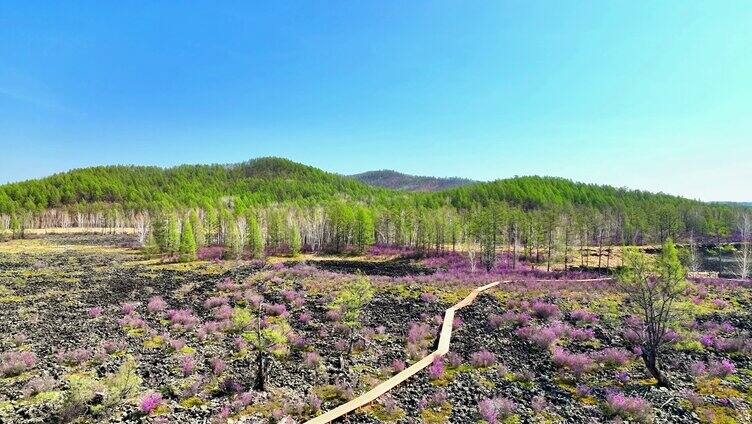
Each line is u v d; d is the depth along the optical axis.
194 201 191.00
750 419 18.14
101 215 165.75
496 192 179.12
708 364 24.52
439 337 29.95
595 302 39.56
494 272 66.25
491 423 17.83
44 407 18.17
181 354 25.64
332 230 106.12
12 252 85.44
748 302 40.47
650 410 18.58
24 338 27.88
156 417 17.53
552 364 25.19
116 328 31.45
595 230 113.81
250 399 19.31
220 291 46.62
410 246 102.31
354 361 25.41
